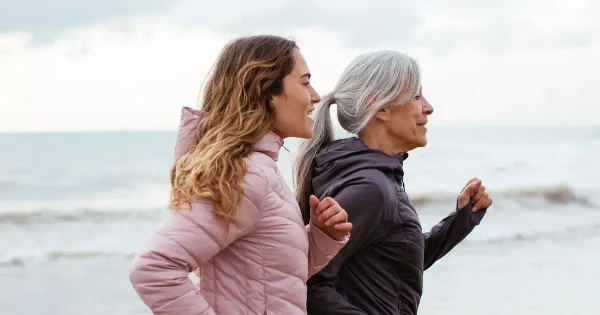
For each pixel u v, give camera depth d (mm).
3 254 11945
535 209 17109
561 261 11086
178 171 2273
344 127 2916
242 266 2281
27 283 10102
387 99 2799
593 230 13883
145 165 24062
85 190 19656
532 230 13734
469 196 3141
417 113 2844
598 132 39438
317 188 2834
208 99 2402
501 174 23375
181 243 2152
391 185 2740
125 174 22078
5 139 31562
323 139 2922
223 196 2156
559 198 17859
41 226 14531
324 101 2928
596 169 24328
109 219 15203
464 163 25203
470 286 9500
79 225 14609
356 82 2855
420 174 22578
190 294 2160
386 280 2748
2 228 14305
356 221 2645
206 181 2174
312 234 2428
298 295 2312
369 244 2729
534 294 9125
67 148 29750
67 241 13141
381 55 2855
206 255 2191
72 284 10031
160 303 2146
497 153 28344
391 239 2730
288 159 20281
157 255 2143
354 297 2738
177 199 2203
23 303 9070
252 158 2289
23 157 26609
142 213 15664
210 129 2324
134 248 12500
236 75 2340
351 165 2756
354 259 2748
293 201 2369
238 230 2217
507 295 9070
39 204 16938
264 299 2283
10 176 21703
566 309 8484
